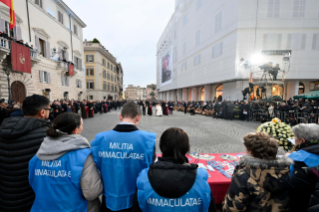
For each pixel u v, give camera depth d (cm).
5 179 125
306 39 1545
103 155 118
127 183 118
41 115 150
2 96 1018
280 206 111
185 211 89
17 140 125
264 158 114
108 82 3409
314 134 151
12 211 125
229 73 1691
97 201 133
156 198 89
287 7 1539
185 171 90
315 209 154
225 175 209
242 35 1577
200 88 2606
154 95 10338
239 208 116
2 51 944
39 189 112
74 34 2006
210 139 625
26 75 1226
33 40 1316
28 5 1264
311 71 1552
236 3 1580
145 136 122
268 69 1383
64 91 1781
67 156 111
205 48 2139
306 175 138
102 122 1059
